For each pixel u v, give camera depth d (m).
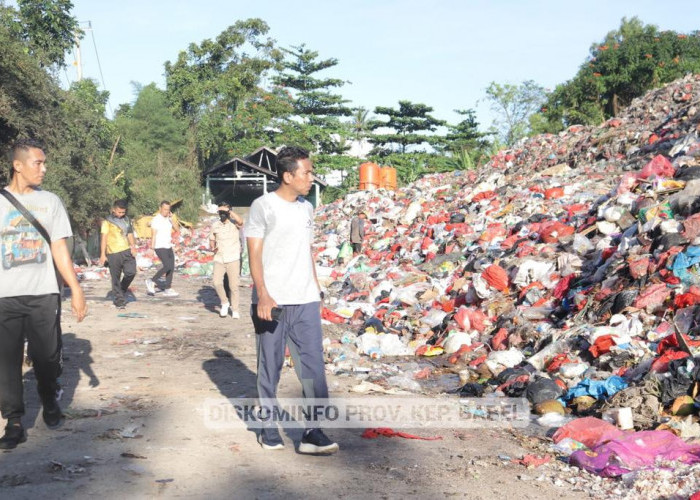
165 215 13.84
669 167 11.52
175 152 42.91
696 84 21.22
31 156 4.28
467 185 23.77
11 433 4.27
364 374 7.39
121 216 11.59
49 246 4.41
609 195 11.74
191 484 3.72
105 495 3.51
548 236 11.16
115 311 11.15
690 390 5.29
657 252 8.06
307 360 4.36
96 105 32.59
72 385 6.18
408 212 20.27
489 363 7.47
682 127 17.34
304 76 58.97
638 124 20.39
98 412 5.13
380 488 3.78
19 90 18.14
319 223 26.61
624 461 4.22
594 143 20.16
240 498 3.54
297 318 4.35
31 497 3.44
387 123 59.75
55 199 4.43
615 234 10.00
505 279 9.90
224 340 8.82
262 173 42.09
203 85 46.66
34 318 4.37
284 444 4.58
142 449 4.30
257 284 4.24
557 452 4.64
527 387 6.31
